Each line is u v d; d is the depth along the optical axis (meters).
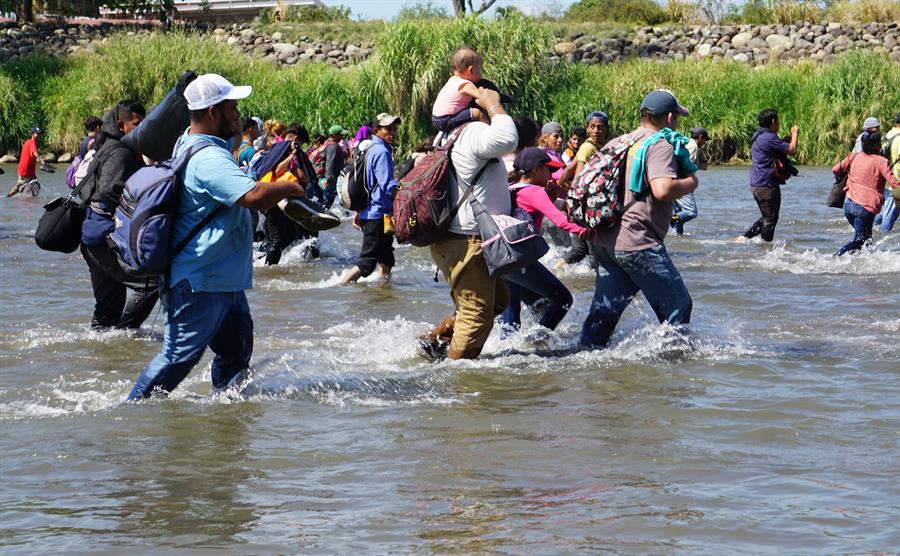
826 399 6.38
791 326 8.82
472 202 7.31
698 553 4.07
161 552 4.13
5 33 45.06
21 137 38.47
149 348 8.22
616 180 7.66
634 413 6.12
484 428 5.84
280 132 13.76
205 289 6.26
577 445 5.50
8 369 7.45
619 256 7.74
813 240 15.99
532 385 6.86
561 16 48.00
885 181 13.30
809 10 43.47
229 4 54.78
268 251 13.73
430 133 34.75
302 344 8.27
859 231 13.30
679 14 47.75
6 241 15.92
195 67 38.28
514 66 35.22
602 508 4.57
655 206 7.70
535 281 7.94
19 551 4.16
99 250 8.38
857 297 10.34
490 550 4.11
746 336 8.40
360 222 11.94
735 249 14.83
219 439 5.67
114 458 5.34
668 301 7.80
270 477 5.04
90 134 14.10
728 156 36.75
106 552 4.14
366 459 5.30
